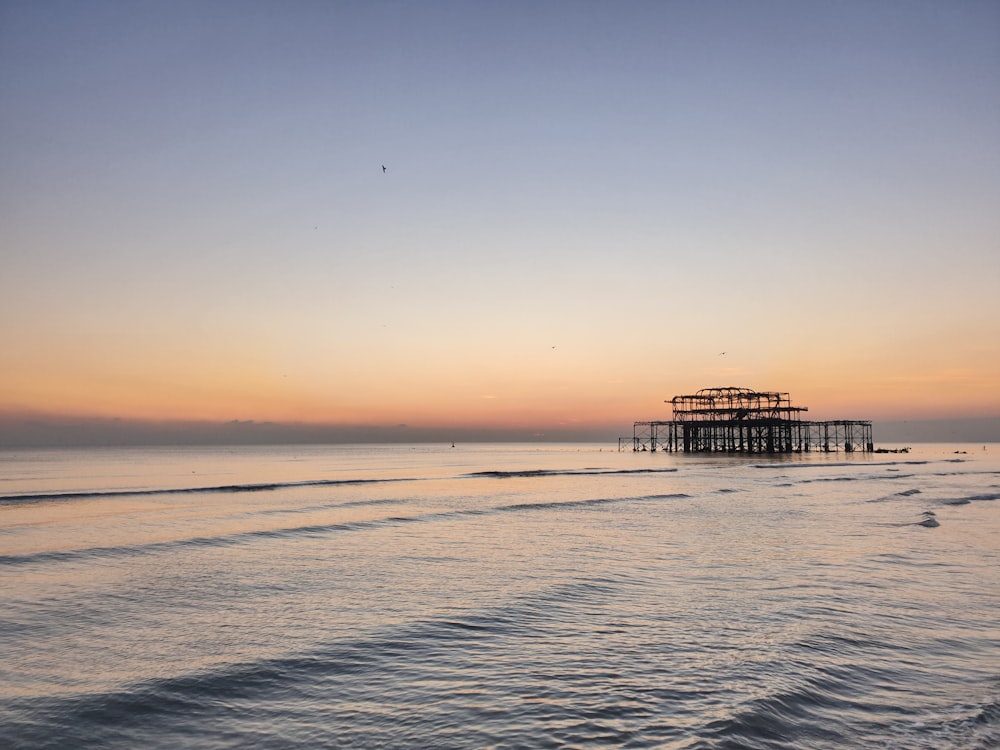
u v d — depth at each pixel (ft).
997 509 110.52
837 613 42.65
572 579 53.36
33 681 30.32
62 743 24.16
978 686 30.14
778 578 53.88
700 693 28.43
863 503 121.49
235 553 66.80
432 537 78.38
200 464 341.82
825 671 31.45
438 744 23.70
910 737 24.61
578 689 29.07
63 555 65.26
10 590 49.83
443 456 539.29
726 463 311.47
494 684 29.76
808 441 469.16
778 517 99.25
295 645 35.68
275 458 463.01
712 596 47.42
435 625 39.60
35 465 323.78
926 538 76.69
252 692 29.01
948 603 45.50
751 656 33.60
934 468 266.16
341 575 55.36
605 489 160.76
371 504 120.98
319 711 26.89
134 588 50.47
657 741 23.65
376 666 32.40
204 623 40.37
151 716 26.50
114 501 126.82
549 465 328.90
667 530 84.38
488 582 52.34
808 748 23.41
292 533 81.35
